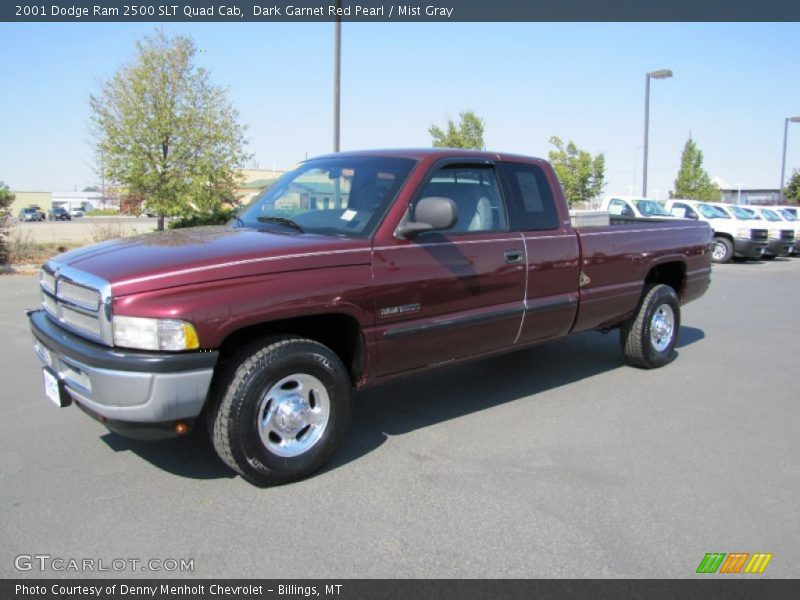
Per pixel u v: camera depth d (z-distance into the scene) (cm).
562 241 512
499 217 480
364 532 323
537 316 497
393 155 453
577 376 615
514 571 292
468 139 2109
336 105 1387
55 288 376
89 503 348
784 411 519
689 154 3775
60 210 6912
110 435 444
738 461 416
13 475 381
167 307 323
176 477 381
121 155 1812
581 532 325
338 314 386
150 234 434
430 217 391
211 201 1877
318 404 386
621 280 574
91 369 329
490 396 548
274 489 368
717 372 638
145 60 1777
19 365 622
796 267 1878
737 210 2145
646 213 2067
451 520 336
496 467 402
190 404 331
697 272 676
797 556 307
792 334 836
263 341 362
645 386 584
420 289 416
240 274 343
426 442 443
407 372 432
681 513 346
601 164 2412
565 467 403
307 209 452
